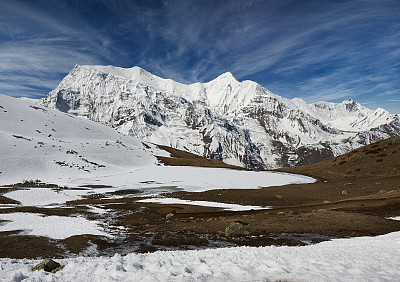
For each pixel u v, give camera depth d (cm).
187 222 3241
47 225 2647
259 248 1545
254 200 5169
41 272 1038
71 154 10188
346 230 2469
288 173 9456
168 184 7281
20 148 9162
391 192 4297
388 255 1142
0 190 5481
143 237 2430
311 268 952
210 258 1201
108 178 8312
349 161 8594
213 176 8588
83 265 1121
